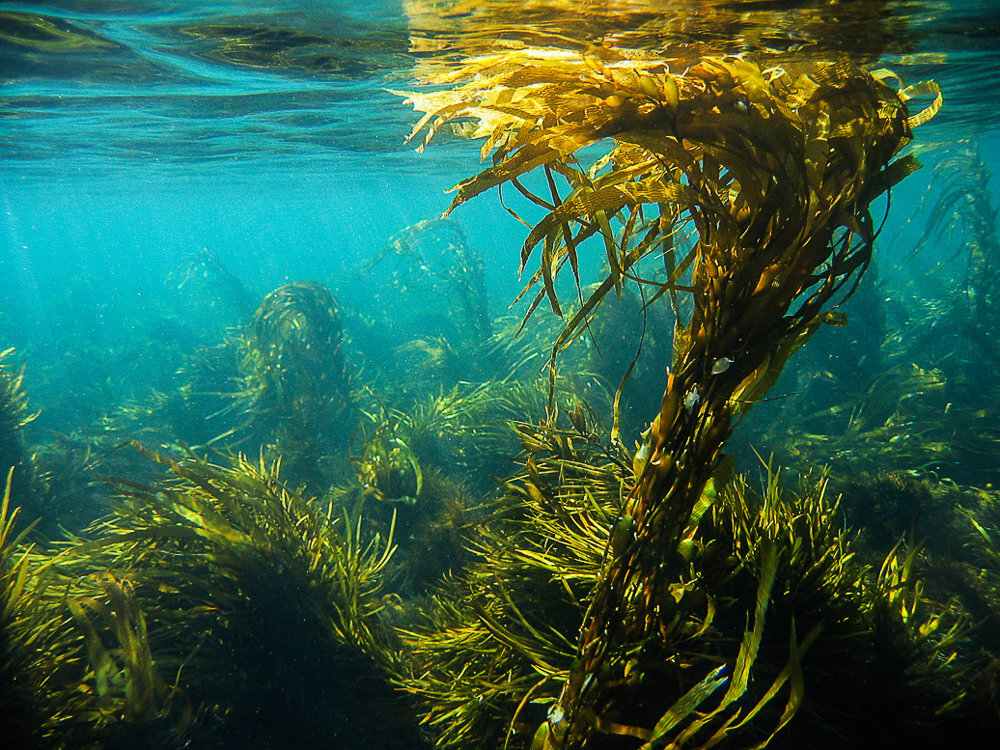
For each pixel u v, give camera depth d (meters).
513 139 1.81
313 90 9.75
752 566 2.92
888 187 1.88
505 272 35.69
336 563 4.32
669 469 1.88
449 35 6.00
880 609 3.01
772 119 1.73
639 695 2.38
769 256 1.74
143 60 7.75
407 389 12.58
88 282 29.20
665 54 4.00
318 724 3.60
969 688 3.04
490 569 3.68
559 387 9.62
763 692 2.60
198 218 54.75
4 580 3.55
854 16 5.29
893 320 14.84
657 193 1.73
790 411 9.87
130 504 5.05
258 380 10.45
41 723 3.11
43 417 13.81
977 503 6.70
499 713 3.02
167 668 3.54
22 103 10.47
